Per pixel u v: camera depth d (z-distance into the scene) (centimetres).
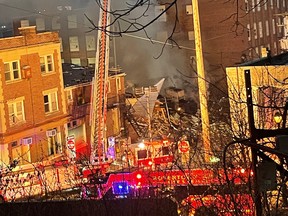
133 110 3975
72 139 3494
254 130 641
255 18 6094
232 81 1872
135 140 3947
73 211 1046
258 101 1467
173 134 2566
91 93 4025
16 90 3647
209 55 6000
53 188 1669
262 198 755
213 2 5938
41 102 3816
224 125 1536
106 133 4134
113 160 3027
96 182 1360
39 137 3766
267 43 6381
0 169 2231
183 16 6488
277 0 6712
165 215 1000
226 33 5916
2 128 3516
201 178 1132
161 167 1641
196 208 984
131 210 992
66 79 4225
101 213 1017
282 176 689
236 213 758
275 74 1800
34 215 1074
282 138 627
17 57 3666
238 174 938
